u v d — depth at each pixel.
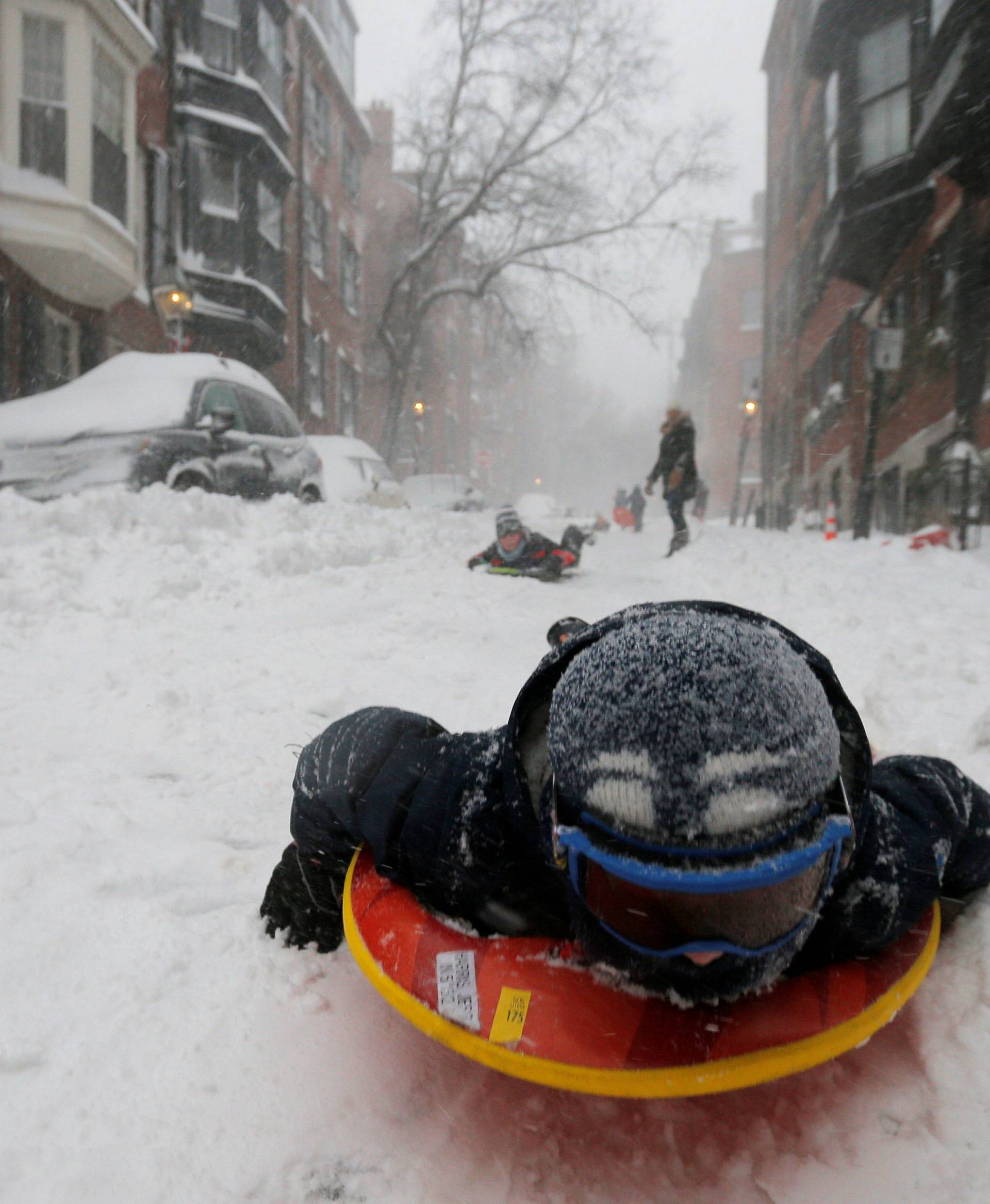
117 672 4.59
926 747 3.26
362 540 8.92
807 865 1.10
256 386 11.86
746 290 53.16
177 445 9.59
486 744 1.68
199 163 20.77
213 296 21.14
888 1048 1.70
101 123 16.44
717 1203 1.44
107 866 2.53
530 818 1.46
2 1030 1.82
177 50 20.23
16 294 15.30
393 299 32.12
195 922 2.24
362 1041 1.80
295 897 2.09
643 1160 1.53
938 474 14.68
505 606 6.79
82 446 9.16
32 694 4.20
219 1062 1.73
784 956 1.23
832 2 16.52
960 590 7.34
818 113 22.31
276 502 9.48
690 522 25.31
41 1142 1.54
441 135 30.83
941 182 14.74
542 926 1.60
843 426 21.02
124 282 16.62
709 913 1.12
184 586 6.50
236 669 4.74
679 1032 1.37
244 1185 1.47
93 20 15.70
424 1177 1.50
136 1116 1.60
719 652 1.12
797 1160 1.49
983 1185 1.41
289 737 3.75
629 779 1.08
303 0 28.33
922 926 1.69
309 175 29.66
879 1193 1.42
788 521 26.66
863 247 17.12
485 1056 1.39
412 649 5.29
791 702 1.11
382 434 34.47
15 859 2.52
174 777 3.32
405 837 1.65
